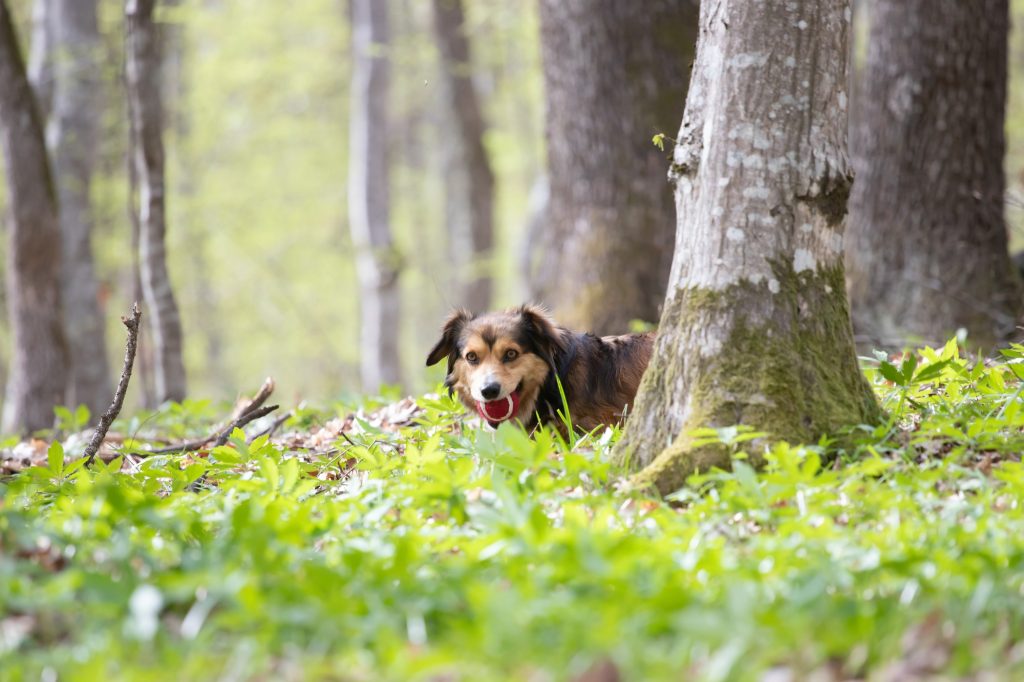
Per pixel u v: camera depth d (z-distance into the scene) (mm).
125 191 28031
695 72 7262
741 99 6934
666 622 4293
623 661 4012
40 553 5430
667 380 7113
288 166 40094
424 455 7121
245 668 4180
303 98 37438
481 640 4199
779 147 6910
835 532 5383
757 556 5211
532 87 34312
